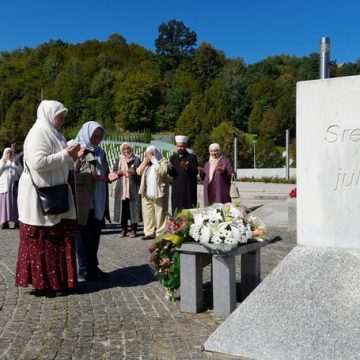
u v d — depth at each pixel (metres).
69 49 130.00
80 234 6.35
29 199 5.46
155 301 5.40
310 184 3.87
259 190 20.77
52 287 5.53
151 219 9.98
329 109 3.74
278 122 70.56
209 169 9.14
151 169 9.83
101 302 5.36
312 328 3.59
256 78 90.44
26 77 117.50
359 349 3.40
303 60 104.69
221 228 4.80
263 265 7.19
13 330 4.46
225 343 3.82
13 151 12.15
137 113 91.75
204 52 102.88
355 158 3.68
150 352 3.94
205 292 5.71
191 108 77.06
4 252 8.62
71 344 4.12
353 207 3.73
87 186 6.21
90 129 6.43
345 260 3.76
